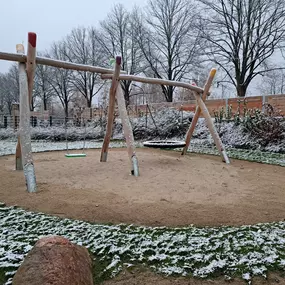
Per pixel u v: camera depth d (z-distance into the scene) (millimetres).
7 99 32906
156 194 3352
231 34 16984
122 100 4828
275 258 1843
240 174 4723
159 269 1748
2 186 3674
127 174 4473
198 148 9047
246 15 16312
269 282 1626
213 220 2531
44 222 2439
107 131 5527
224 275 1690
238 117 9953
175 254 1910
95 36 23812
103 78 5039
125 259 1859
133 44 22828
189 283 1621
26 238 2121
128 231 2262
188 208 2842
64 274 1385
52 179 4109
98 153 7453
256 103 11219
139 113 14031
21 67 3934
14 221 2465
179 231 2268
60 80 26109
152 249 1965
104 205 2891
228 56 17250
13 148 8992
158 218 2562
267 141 8336
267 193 3477
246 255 1888
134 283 1621
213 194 3400
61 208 2809
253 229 2316
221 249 1972
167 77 22016
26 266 1433
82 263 1610
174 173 4629
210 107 13289
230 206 2928
